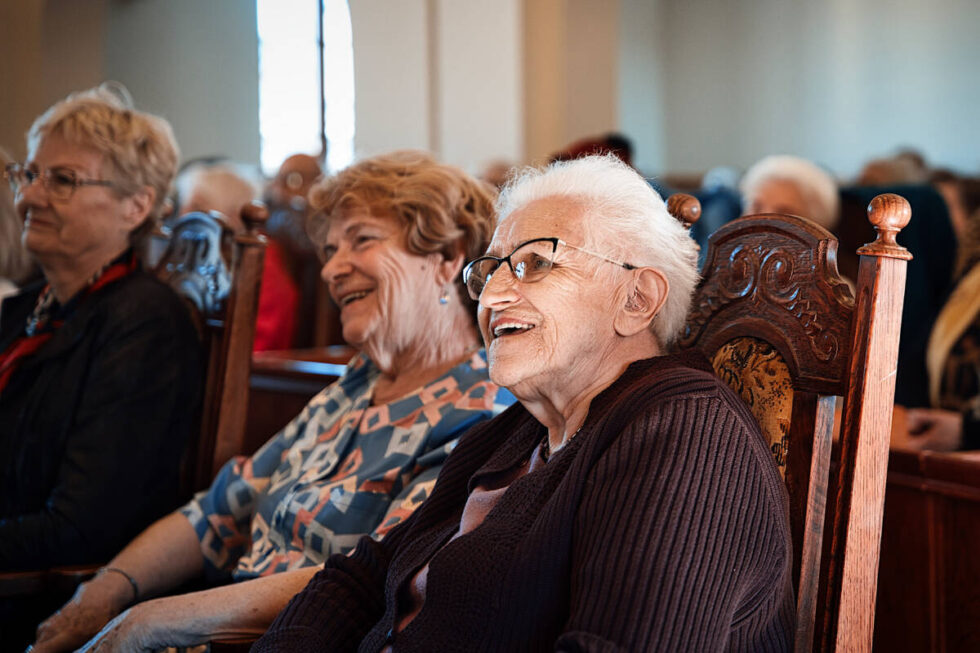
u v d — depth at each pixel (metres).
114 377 1.99
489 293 1.22
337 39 7.82
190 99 7.65
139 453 1.99
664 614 0.97
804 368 1.27
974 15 8.67
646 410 1.10
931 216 3.22
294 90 7.91
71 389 2.03
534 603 1.09
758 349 1.33
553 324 1.20
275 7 7.86
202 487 2.10
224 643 1.51
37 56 6.62
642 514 1.02
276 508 1.75
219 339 2.16
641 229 1.23
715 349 1.40
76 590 1.78
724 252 1.41
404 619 1.28
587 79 8.45
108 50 7.04
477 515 1.29
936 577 1.75
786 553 1.09
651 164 9.64
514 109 6.46
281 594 1.54
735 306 1.38
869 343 1.16
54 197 2.10
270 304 3.82
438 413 1.65
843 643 1.17
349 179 1.78
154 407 2.03
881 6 9.11
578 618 0.99
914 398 2.73
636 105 9.34
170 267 2.37
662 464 1.04
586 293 1.21
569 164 1.31
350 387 1.88
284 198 4.55
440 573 1.14
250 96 7.87
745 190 3.62
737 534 1.03
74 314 2.08
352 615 1.39
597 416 1.17
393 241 1.73
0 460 2.10
